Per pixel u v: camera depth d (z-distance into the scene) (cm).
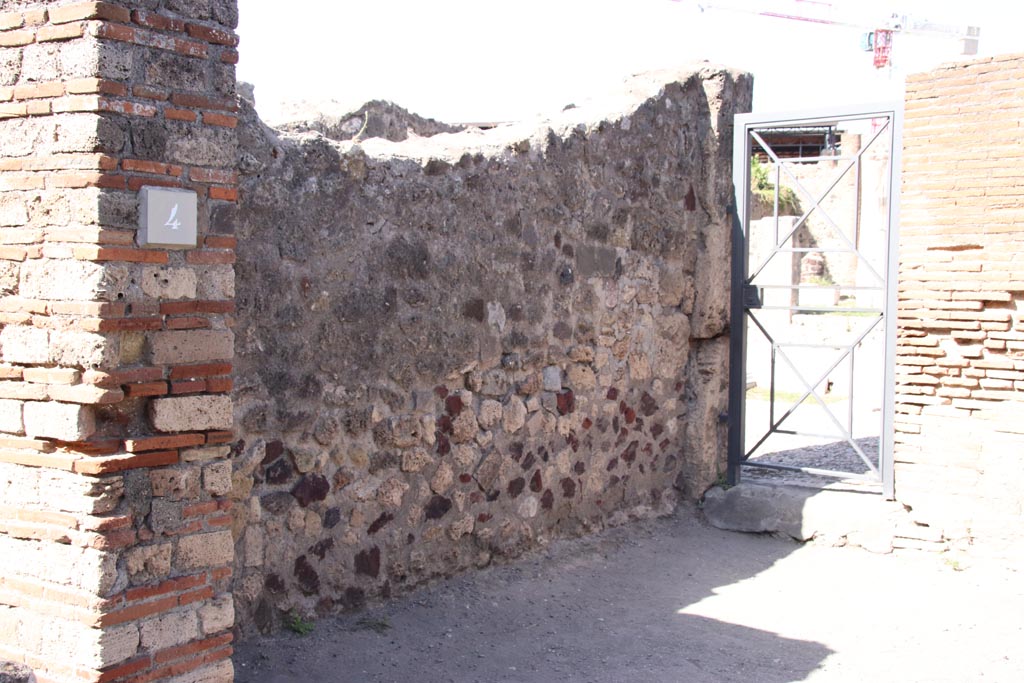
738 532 746
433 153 535
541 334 620
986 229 656
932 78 673
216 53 339
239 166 431
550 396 632
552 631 533
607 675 478
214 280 341
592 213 661
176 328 331
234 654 439
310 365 471
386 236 505
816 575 659
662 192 733
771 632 551
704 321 771
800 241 2927
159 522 329
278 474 461
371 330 499
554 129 625
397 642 485
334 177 477
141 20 317
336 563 492
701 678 479
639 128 703
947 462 684
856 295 2722
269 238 448
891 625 565
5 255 329
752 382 1550
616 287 692
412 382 525
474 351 562
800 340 1753
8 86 325
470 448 567
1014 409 659
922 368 688
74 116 311
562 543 652
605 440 693
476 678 461
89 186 309
